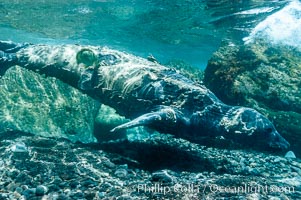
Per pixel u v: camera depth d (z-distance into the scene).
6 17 5.23
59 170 1.63
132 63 2.27
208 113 1.93
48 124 2.75
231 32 5.27
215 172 1.85
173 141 2.47
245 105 2.79
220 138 1.94
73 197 1.32
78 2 4.57
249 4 4.24
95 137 2.96
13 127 2.62
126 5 4.59
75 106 2.94
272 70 2.90
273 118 2.66
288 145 1.91
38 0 4.48
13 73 2.97
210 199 1.28
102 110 3.04
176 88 2.00
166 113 1.83
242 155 2.21
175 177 1.58
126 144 2.29
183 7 4.49
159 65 2.26
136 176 1.66
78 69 2.41
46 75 2.63
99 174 1.63
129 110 2.13
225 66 3.10
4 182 1.48
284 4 4.15
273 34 3.93
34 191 1.38
